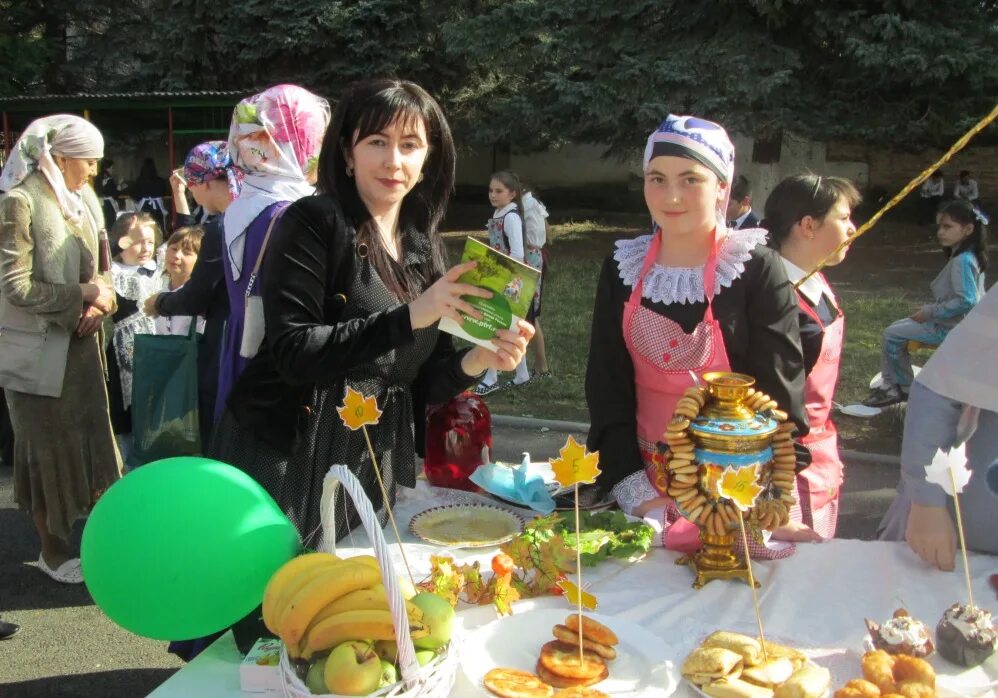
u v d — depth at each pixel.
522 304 1.81
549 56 13.26
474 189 23.33
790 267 2.72
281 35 15.06
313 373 1.90
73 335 3.80
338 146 2.10
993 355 1.95
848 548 2.14
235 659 1.76
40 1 17.27
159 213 13.41
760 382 2.23
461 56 15.45
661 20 12.98
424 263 2.28
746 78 11.85
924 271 13.62
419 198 2.28
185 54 15.74
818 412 2.67
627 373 2.38
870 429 6.39
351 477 1.56
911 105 12.34
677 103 12.40
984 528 2.13
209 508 1.67
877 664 1.57
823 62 12.78
